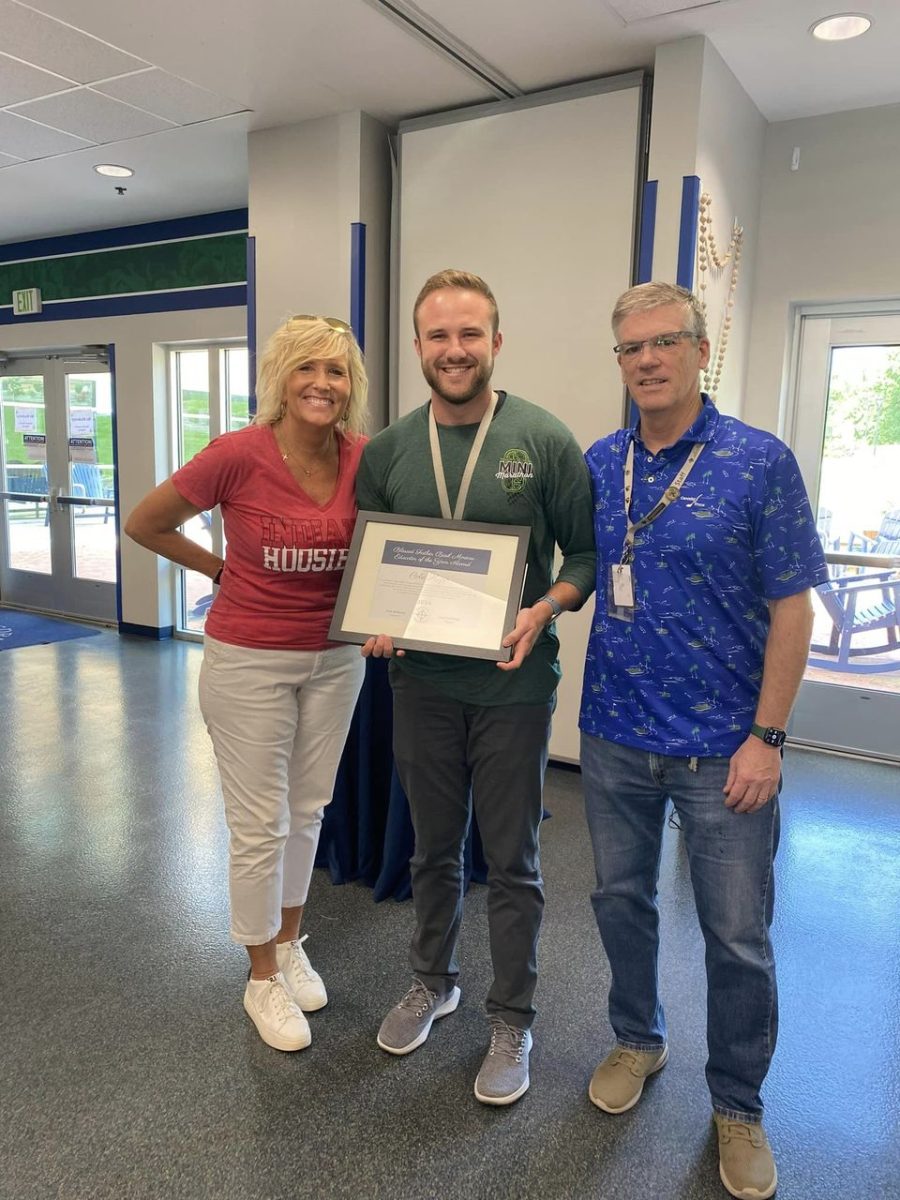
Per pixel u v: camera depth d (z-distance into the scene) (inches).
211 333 219.3
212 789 134.8
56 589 274.2
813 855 115.9
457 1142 65.2
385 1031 75.6
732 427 57.6
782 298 153.7
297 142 154.5
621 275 131.6
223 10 115.0
